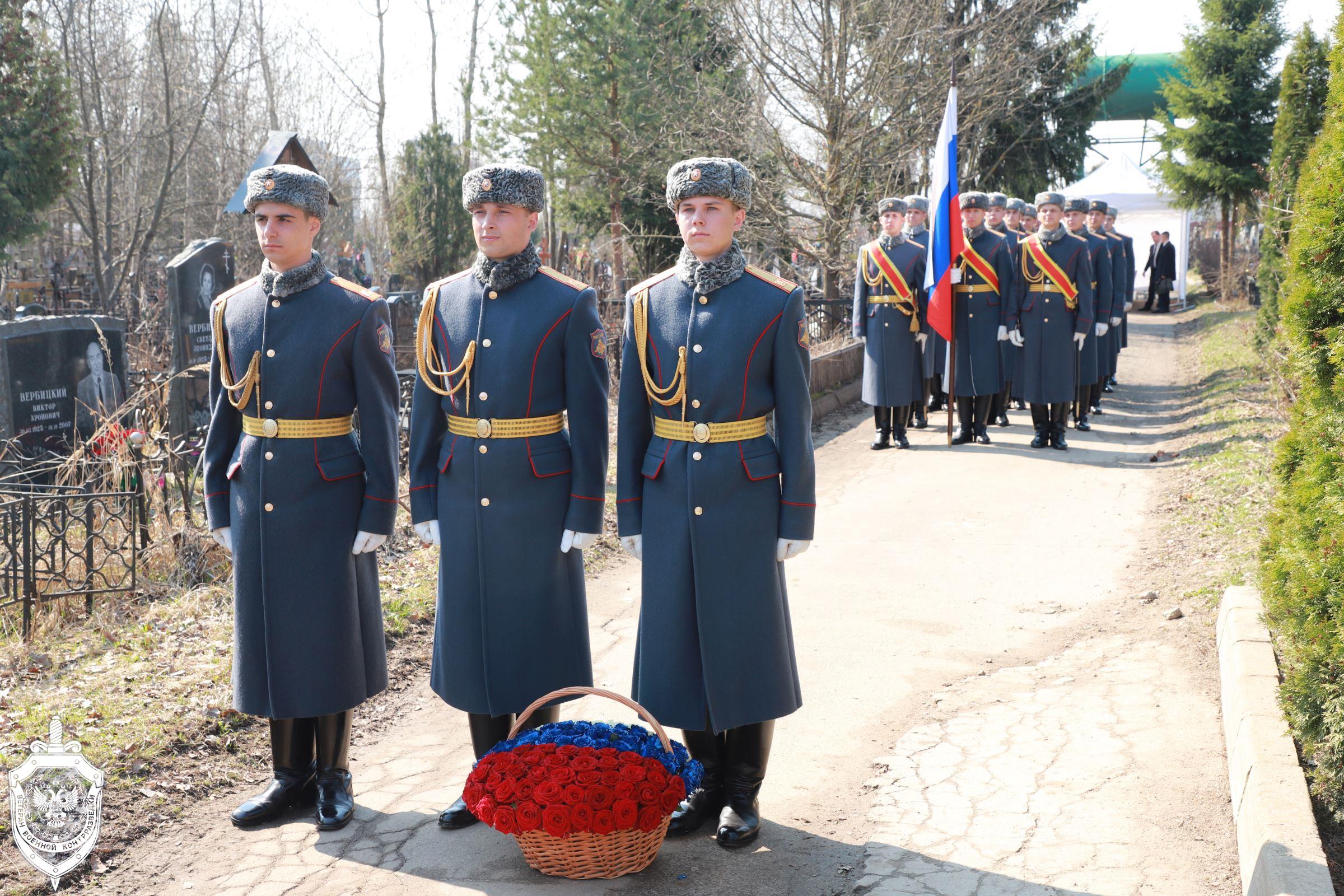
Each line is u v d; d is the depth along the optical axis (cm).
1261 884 291
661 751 348
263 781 420
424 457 393
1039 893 322
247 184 383
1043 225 1020
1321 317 368
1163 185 2731
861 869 341
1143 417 1226
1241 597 500
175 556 662
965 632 562
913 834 362
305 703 378
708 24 1698
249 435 388
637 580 671
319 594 381
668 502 367
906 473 930
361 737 460
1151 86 3038
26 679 505
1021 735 435
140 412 848
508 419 377
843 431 1152
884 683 499
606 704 486
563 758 339
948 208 982
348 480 387
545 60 1927
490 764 343
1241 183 2548
